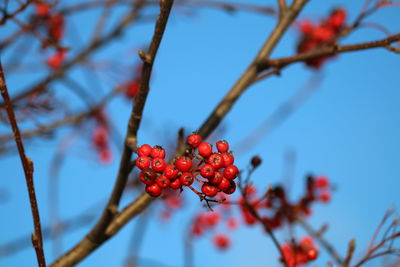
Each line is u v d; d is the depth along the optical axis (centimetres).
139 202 346
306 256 429
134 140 292
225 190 250
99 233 338
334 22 516
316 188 473
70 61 544
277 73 403
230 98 392
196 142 255
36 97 457
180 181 247
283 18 426
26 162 239
